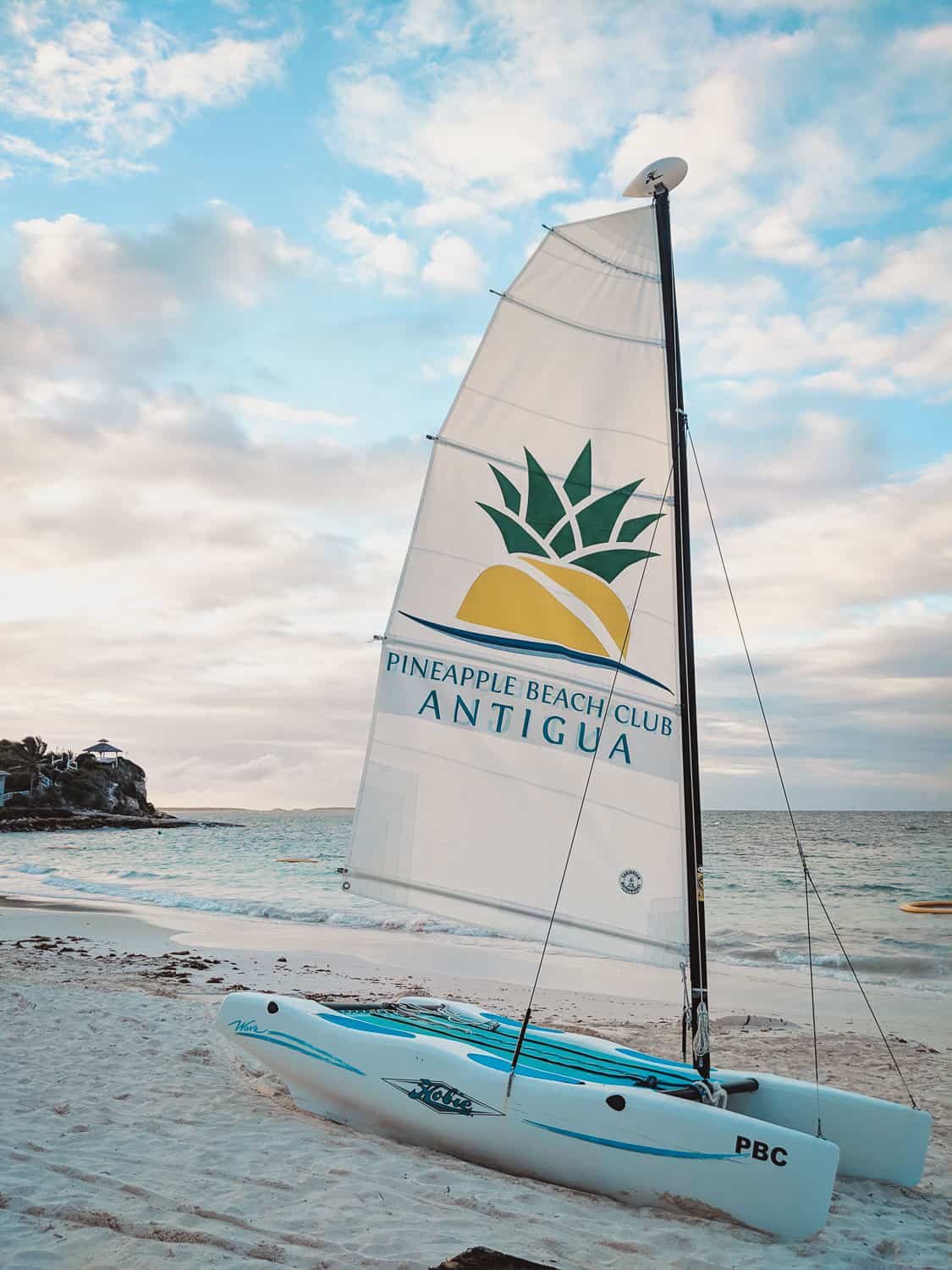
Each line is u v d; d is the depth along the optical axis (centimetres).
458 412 600
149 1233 375
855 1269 400
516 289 591
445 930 1841
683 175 538
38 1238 366
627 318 560
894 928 1903
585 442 564
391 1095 536
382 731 596
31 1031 753
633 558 541
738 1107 537
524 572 571
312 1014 589
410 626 600
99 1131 509
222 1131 523
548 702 554
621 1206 459
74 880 2853
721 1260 393
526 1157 488
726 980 1390
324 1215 406
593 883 527
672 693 518
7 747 10838
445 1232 395
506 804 558
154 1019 819
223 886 2750
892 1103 527
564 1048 593
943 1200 505
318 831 8488
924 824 6644
